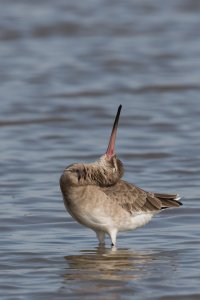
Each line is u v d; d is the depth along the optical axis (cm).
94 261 1278
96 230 1341
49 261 1279
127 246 1364
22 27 3512
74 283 1169
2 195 1678
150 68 2997
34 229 1460
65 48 3281
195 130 2244
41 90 2703
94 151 2045
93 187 1307
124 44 3341
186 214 1542
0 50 3247
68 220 1509
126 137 2189
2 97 2617
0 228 1461
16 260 1283
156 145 2097
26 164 1928
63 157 1991
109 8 3866
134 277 1196
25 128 2289
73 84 2786
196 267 1241
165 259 1284
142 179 1800
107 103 2550
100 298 1106
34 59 3117
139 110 2462
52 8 3819
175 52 3209
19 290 1139
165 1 3984
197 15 3769
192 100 2581
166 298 1105
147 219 1364
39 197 1656
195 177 1814
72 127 2300
